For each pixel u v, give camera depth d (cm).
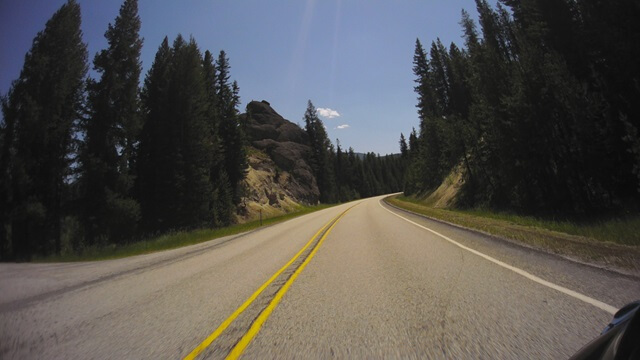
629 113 1717
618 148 1756
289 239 1595
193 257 1242
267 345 399
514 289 554
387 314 482
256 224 3100
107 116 3116
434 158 5572
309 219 3075
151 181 3584
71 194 2961
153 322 513
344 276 750
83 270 1119
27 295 762
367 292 606
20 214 2384
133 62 3297
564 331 378
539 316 428
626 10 1775
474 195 3534
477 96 3180
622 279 559
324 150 9888
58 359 392
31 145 2631
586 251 794
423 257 909
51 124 2669
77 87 3005
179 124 3681
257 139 8594
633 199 1672
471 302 506
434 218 2150
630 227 1086
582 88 1934
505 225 1481
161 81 3938
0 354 414
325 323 462
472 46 3425
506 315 441
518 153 2389
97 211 2892
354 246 1205
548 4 2262
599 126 1847
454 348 356
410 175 7725
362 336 407
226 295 654
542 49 2362
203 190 3722
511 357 328
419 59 6756
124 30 3303
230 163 4850
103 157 3055
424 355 345
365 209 4019
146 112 3791
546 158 2227
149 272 980
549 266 695
